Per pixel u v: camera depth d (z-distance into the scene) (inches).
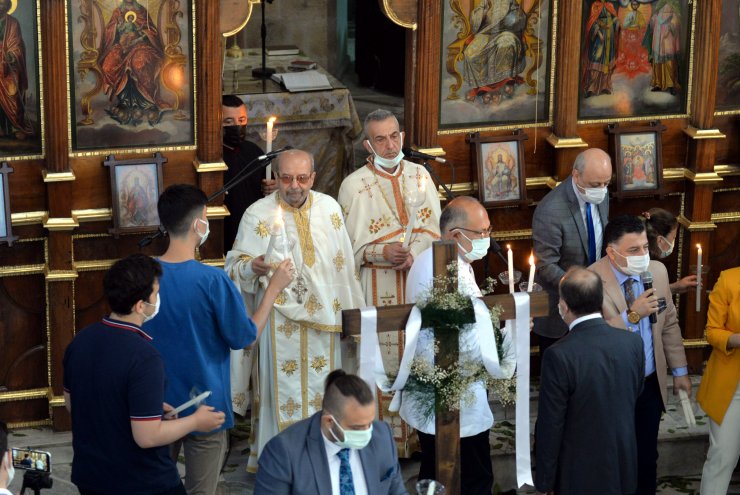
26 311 262.8
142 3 251.9
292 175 233.6
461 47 274.4
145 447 181.8
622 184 288.8
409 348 190.4
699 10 283.0
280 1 501.4
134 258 183.8
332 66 519.2
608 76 285.0
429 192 255.3
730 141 296.5
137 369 180.5
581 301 210.2
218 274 204.1
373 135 248.7
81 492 188.7
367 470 173.6
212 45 254.8
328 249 241.9
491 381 199.6
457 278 191.8
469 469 221.6
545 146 285.9
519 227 289.0
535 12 276.2
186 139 262.4
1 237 251.8
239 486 252.5
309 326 242.5
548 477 213.0
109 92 255.1
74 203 258.8
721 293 249.4
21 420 268.2
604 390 209.6
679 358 243.0
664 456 277.6
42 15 244.7
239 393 249.9
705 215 293.4
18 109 250.8
